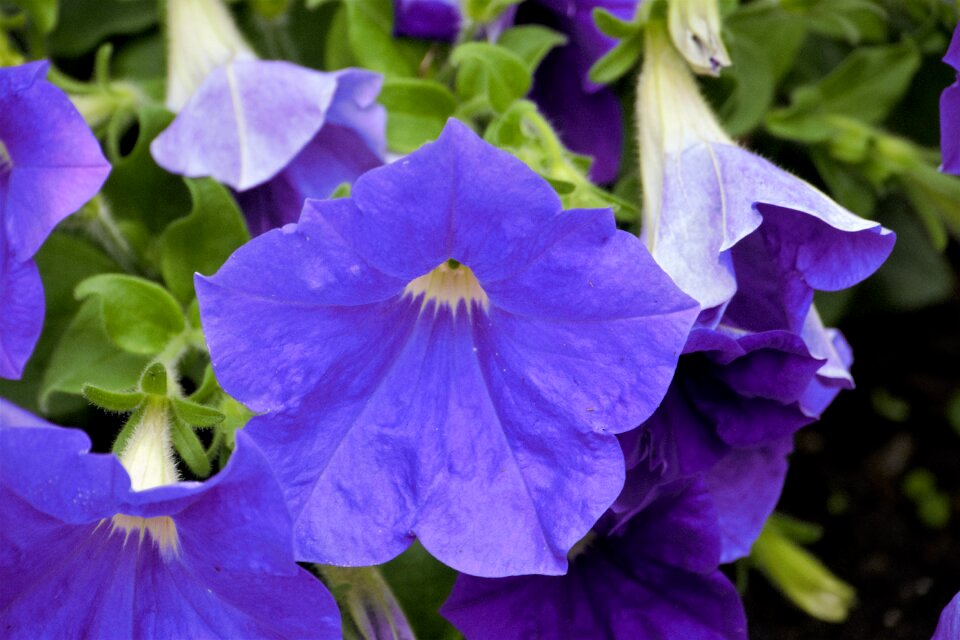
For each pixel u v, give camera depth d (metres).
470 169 0.32
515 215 0.32
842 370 0.36
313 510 0.33
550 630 0.36
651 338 0.32
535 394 0.34
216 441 0.35
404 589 0.39
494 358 0.34
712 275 0.34
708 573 0.36
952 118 0.36
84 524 0.33
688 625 0.36
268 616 0.33
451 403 0.34
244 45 0.38
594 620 0.36
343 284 0.33
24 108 0.34
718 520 0.36
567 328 0.33
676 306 0.32
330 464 0.33
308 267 0.32
